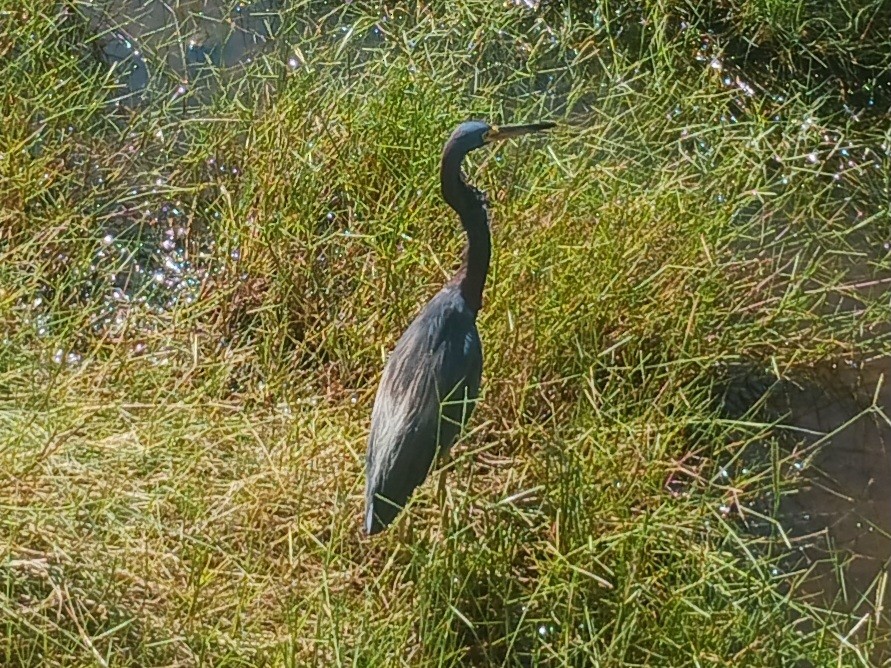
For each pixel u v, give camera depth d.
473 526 4.95
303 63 7.06
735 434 5.86
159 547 4.68
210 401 5.46
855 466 5.82
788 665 4.61
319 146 6.50
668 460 5.50
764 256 6.80
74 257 6.15
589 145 6.59
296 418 5.28
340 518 4.89
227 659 4.26
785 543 5.31
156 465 5.06
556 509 4.92
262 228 6.11
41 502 4.68
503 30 7.68
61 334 5.48
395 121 6.51
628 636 4.46
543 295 5.82
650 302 6.03
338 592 4.73
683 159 6.78
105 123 7.00
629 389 5.77
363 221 6.24
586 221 6.23
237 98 6.88
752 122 7.04
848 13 7.94
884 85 7.98
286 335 5.88
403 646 4.45
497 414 5.56
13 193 6.18
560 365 5.76
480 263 5.24
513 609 4.72
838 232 6.87
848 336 6.41
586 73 7.62
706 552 4.80
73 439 5.07
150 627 4.36
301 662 4.40
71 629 4.32
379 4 7.86
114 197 6.65
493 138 5.26
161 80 7.43
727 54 7.93
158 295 6.19
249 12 7.95
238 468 5.17
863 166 7.43
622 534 4.67
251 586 4.60
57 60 6.99
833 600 5.16
